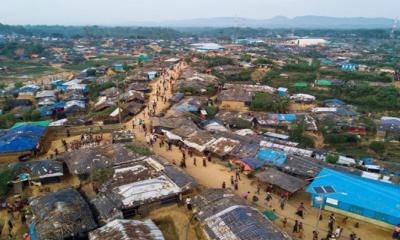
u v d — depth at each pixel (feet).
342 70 410.31
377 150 184.03
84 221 86.99
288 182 112.47
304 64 418.31
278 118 214.48
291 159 132.26
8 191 109.70
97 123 182.60
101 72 373.20
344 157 156.46
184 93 253.65
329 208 104.68
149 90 261.65
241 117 210.79
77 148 142.82
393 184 113.91
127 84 284.20
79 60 557.74
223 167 135.74
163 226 94.38
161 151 149.28
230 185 120.88
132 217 97.25
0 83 367.45
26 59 566.36
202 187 116.98
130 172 113.09
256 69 397.39
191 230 92.73
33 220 88.99
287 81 348.79
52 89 296.51
